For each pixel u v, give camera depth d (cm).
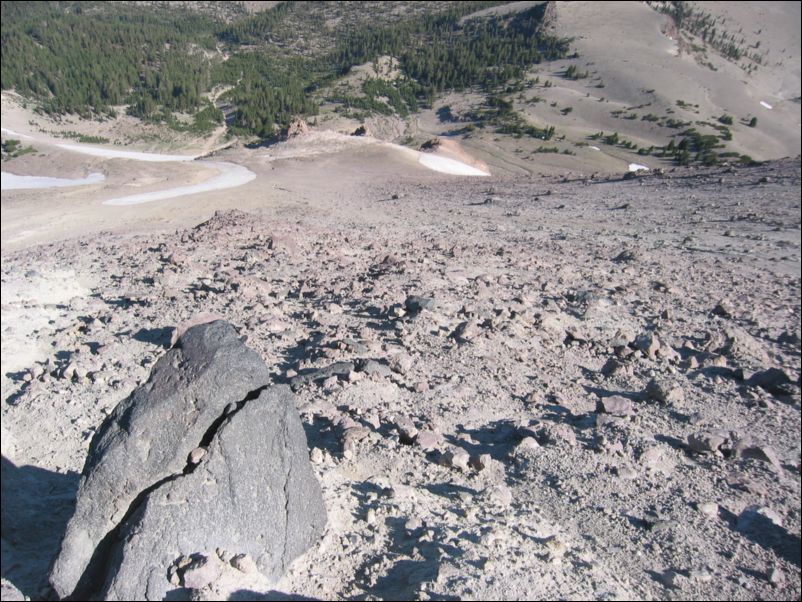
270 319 954
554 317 1015
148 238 1795
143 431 376
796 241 1678
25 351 863
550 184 3209
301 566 396
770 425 693
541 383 781
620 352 882
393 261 1367
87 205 2892
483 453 609
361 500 487
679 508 531
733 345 905
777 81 17800
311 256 1459
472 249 1583
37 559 437
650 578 444
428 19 19488
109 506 368
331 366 759
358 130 6222
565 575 402
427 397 719
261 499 385
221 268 1314
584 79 14000
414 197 2970
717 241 1734
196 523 363
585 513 518
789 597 432
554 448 613
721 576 450
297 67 15112
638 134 11406
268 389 399
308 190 3384
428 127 11569
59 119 9606
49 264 1420
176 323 954
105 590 344
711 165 3272
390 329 930
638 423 681
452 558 399
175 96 11031
